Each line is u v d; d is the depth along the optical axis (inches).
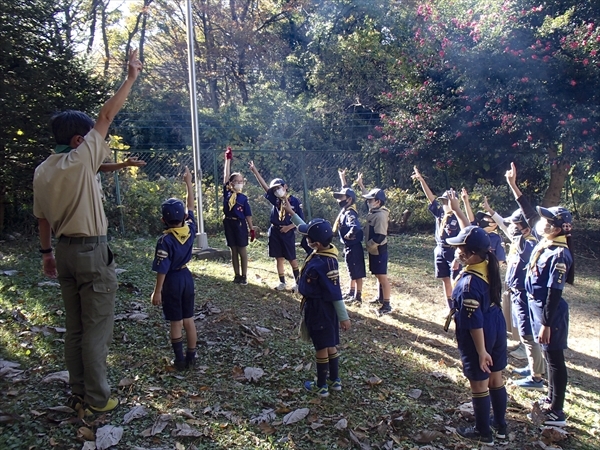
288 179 649.6
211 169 606.2
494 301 163.3
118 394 164.2
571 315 349.4
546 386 219.6
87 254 139.6
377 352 229.9
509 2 508.7
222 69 961.5
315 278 176.6
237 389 176.7
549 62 483.5
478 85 524.7
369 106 795.4
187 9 390.0
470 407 183.5
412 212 597.9
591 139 480.4
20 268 300.0
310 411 167.6
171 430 146.9
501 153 548.4
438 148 556.7
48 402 154.5
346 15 845.2
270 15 978.1
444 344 255.6
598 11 511.8
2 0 383.9
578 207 696.4
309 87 888.9
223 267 357.4
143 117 710.5
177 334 185.2
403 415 171.0
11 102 378.3
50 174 136.3
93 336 143.6
